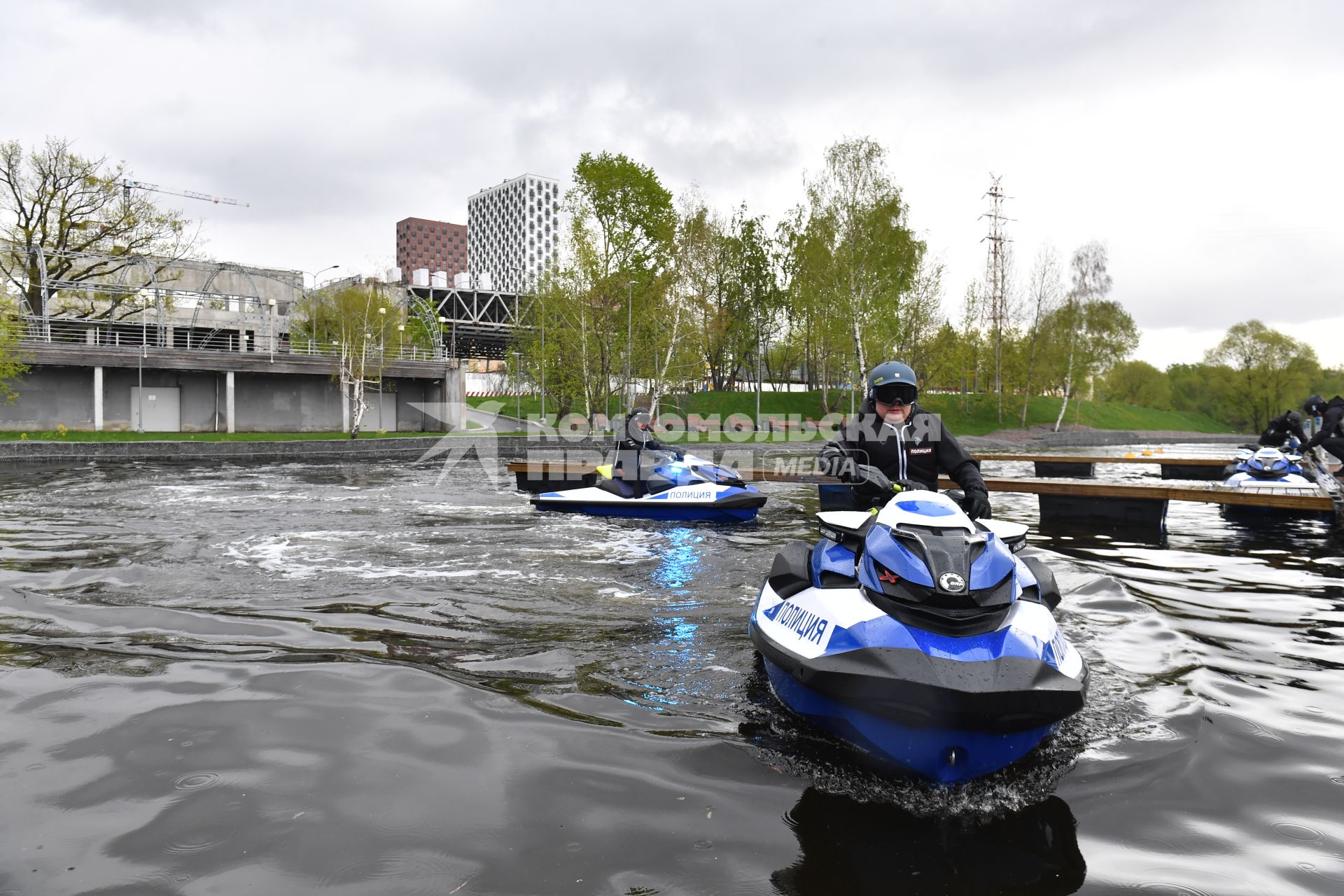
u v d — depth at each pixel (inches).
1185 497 439.8
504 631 203.5
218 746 131.6
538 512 446.6
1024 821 110.9
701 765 126.6
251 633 201.0
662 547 331.0
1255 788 120.3
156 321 1882.4
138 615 217.8
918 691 117.3
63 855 99.3
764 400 2209.6
